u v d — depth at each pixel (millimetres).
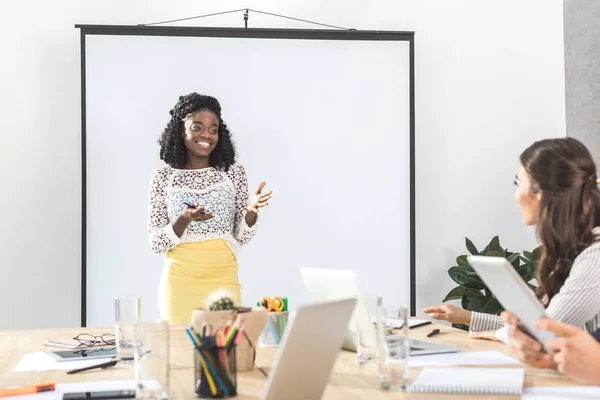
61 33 4066
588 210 1826
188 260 3145
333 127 4195
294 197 4164
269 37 4137
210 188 3232
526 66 4492
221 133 3354
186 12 4188
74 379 1604
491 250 4129
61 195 4062
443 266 4391
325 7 4305
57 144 4062
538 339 1548
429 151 4398
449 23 4418
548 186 1829
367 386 1501
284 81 4156
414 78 4305
